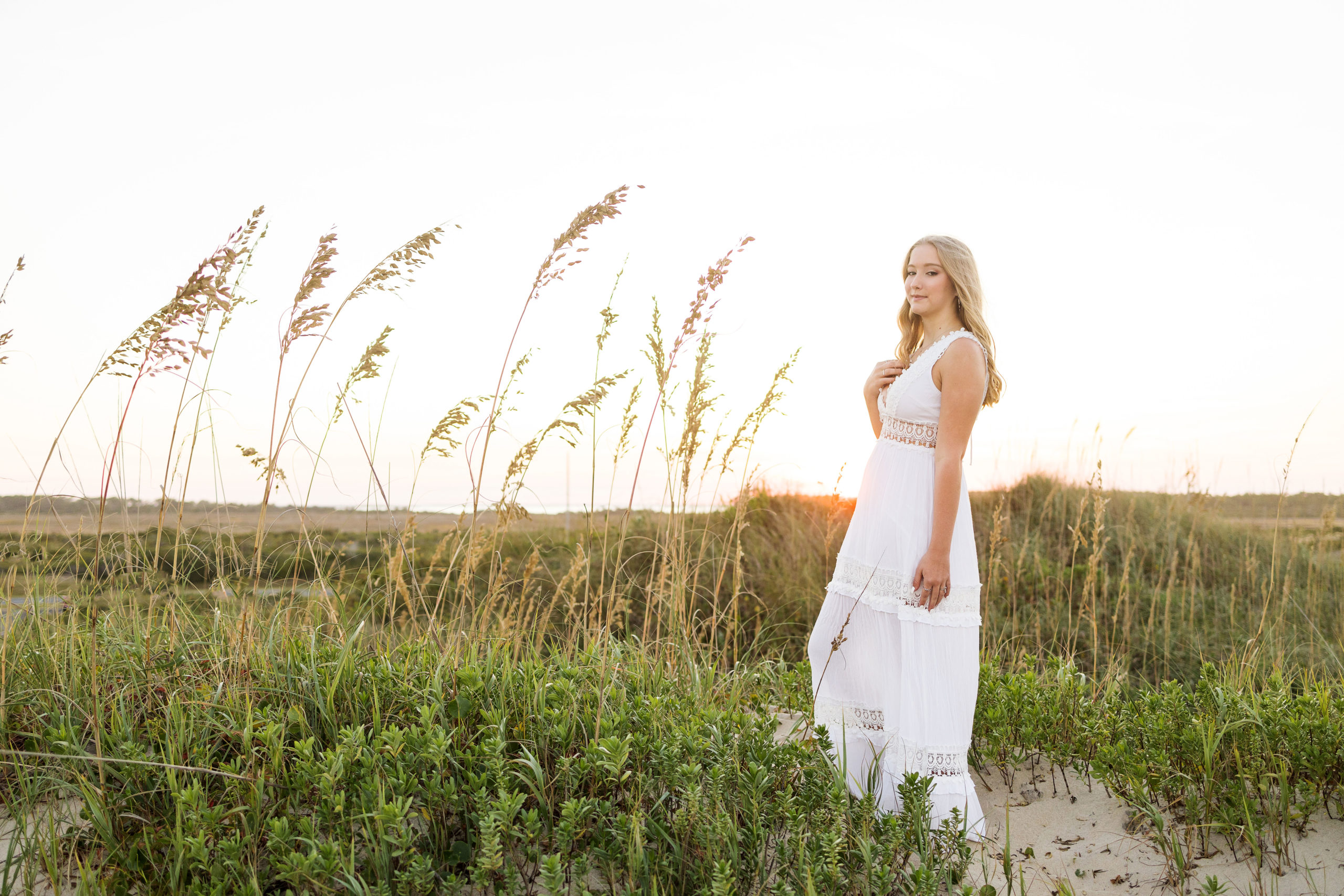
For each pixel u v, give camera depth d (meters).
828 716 2.71
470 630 3.09
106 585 2.90
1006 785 2.89
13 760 2.16
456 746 2.32
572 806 1.94
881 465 2.72
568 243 2.92
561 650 3.59
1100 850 2.40
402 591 3.01
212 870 1.78
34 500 2.80
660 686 3.06
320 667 2.63
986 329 2.68
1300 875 2.15
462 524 3.04
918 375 2.64
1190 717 2.69
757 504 6.45
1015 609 5.55
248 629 2.65
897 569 2.57
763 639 4.84
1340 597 5.64
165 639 2.81
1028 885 2.24
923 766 2.46
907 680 2.51
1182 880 2.19
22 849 1.95
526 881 1.95
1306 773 2.45
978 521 7.04
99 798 2.00
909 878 2.10
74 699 2.41
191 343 2.74
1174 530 6.77
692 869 1.98
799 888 1.94
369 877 1.88
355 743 2.10
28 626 2.76
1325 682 3.56
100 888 1.79
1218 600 5.75
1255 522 7.13
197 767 2.01
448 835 2.08
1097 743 2.85
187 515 2.98
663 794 2.21
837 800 2.15
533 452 2.92
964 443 2.53
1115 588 5.84
